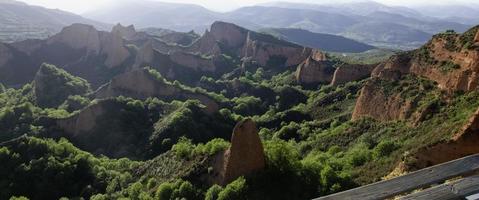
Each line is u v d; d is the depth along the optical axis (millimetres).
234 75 197125
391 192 8781
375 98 83938
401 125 69750
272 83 177250
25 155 80938
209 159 58969
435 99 66562
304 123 103188
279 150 52875
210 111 115875
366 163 53500
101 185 74312
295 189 48625
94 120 109062
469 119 41344
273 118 117562
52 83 152625
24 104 121375
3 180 75250
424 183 9172
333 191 45812
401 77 83625
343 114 101938
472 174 9797
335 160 58594
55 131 107875
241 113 137750
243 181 48562
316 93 142875
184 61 199125
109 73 192500
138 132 107812
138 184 64500
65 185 76188
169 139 99188
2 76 187750
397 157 49344
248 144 52125
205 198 51125
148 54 193625
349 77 138625
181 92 144000
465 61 67062
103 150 103188
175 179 59156
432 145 41250
